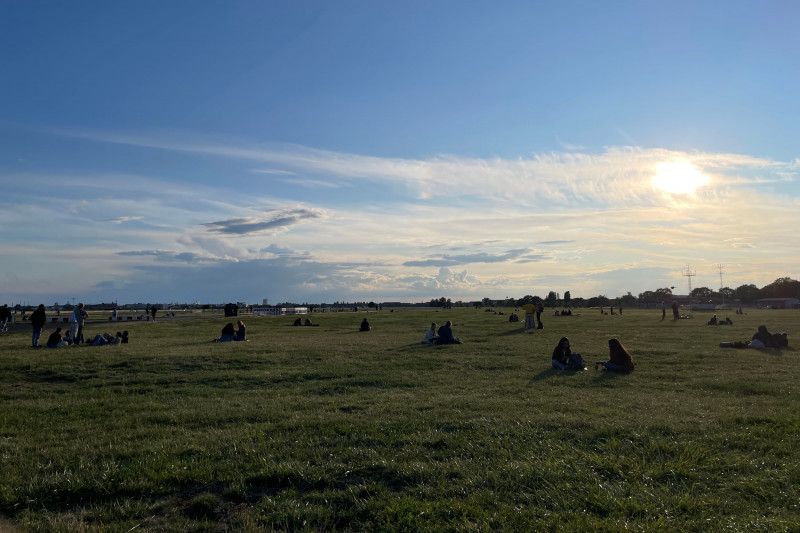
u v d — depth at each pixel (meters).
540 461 8.57
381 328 51.12
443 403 13.61
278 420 12.07
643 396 14.73
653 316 75.44
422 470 8.22
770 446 9.38
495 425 10.96
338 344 30.39
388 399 14.56
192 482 8.15
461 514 6.82
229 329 32.94
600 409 12.55
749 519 6.50
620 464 8.41
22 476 8.45
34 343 28.44
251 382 18.20
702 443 9.46
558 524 6.43
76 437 11.08
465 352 26.25
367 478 8.16
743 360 22.78
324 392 16.25
